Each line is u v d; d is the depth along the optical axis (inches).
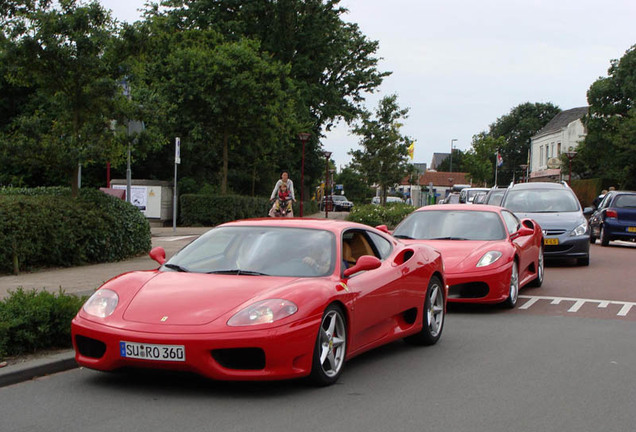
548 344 295.4
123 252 562.9
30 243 463.8
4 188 828.0
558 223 619.2
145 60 582.6
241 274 228.5
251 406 194.9
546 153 3036.4
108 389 211.6
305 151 1792.6
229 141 1286.9
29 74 548.7
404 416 188.9
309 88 1617.9
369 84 1780.3
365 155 1633.9
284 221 259.3
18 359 234.5
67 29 533.0
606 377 238.5
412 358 265.7
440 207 447.2
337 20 1656.0
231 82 1136.2
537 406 201.5
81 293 361.7
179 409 191.3
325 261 234.7
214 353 195.2
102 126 558.9
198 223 1128.8
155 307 204.5
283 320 199.2
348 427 177.9
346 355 228.2
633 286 494.6
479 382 228.8
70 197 537.0
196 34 1253.7
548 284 504.7
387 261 267.4
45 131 551.8
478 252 383.9
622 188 1716.3
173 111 1166.3
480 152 3127.5
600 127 1897.1
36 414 186.2
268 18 1606.8
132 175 1397.6
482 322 350.6
